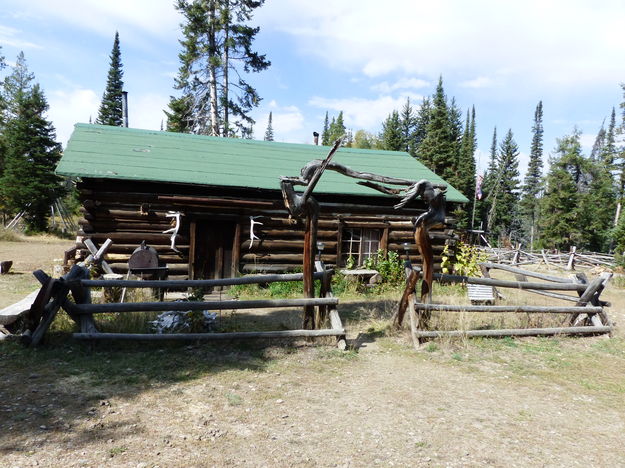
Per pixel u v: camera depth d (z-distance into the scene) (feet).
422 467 10.71
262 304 19.85
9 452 10.36
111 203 33.65
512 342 22.09
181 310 19.07
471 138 175.42
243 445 11.37
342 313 28.25
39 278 17.81
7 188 91.66
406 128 178.91
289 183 20.02
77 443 10.97
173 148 40.98
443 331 21.68
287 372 17.03
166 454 10.69
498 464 11.01
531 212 178.40
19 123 95.55
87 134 40.14
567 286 24.97
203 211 35.45
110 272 29.48
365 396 15.11
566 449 11.96
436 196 20.75
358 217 39.96
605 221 123.34
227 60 83.30
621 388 16.74
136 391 14.42
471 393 15.76
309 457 10.94
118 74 170.09
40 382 14.67
